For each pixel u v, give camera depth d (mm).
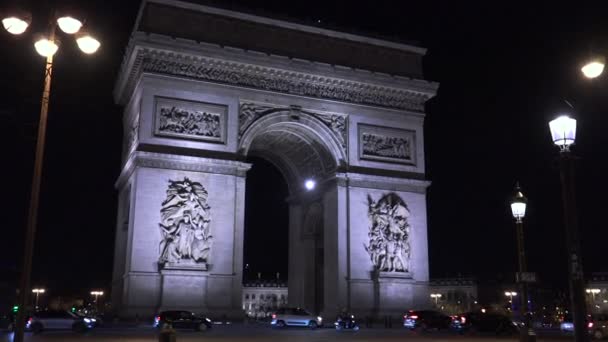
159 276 74750
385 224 88250
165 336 34125
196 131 80438
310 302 99125
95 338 53875
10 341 51375
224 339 53688
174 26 82125
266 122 84688
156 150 77875
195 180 78875
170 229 76125
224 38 84625
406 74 94938
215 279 77062
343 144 89250
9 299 134625
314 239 101625
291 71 86312
